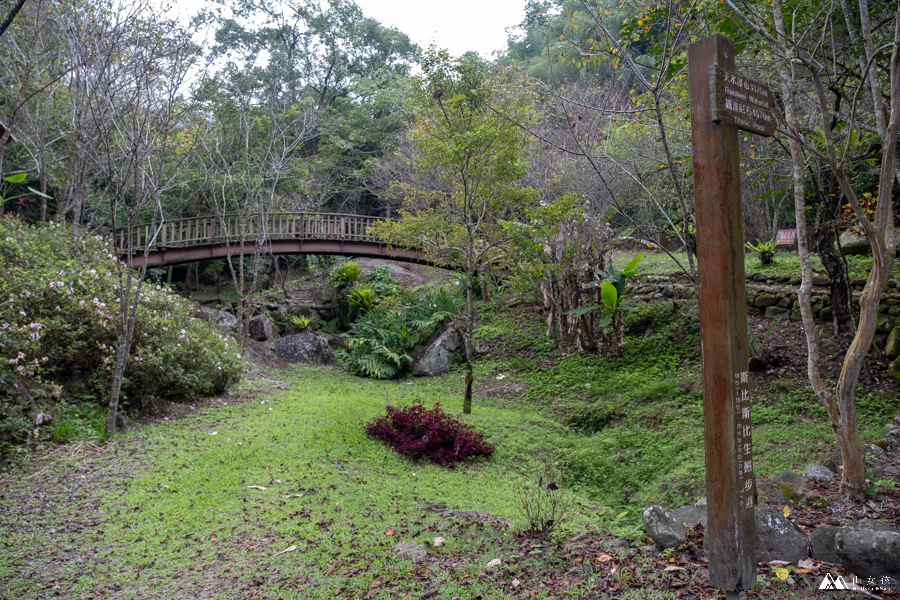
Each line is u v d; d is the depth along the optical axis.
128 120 8.97
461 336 14.26
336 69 29.58
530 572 3.47
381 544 4.19
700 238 2.79
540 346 13.14
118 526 4.62
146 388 8.24
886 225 4.01
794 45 4.28
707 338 2.78
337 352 17.03
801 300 4.60
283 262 26.88
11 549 4.23
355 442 7.34
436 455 7.04
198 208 19.16
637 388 9.72
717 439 2.75
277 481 5.70
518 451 7.66
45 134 11.38
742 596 2.85
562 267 12.05
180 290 23.22
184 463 6.16
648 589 3.03
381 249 17.61
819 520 3.87
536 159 14.53
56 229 10.63
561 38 6.81
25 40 10.23
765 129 3.00
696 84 2.77
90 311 8.04
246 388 10.80
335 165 26.23
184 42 7.93
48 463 6.10
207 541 4.34
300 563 3.91
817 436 6.52
